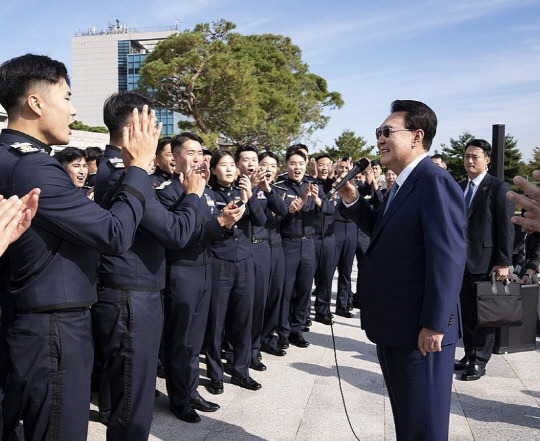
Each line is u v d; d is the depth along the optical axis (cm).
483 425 327
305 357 465
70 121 192
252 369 428
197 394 345
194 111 2353
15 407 182
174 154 326
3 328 187
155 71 2167
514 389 390
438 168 225
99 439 301
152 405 250
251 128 2478
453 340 223
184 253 327
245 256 383
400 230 224
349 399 366
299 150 517
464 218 218
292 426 321
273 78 2958
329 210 546
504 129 486
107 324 243
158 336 251
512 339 480
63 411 179
